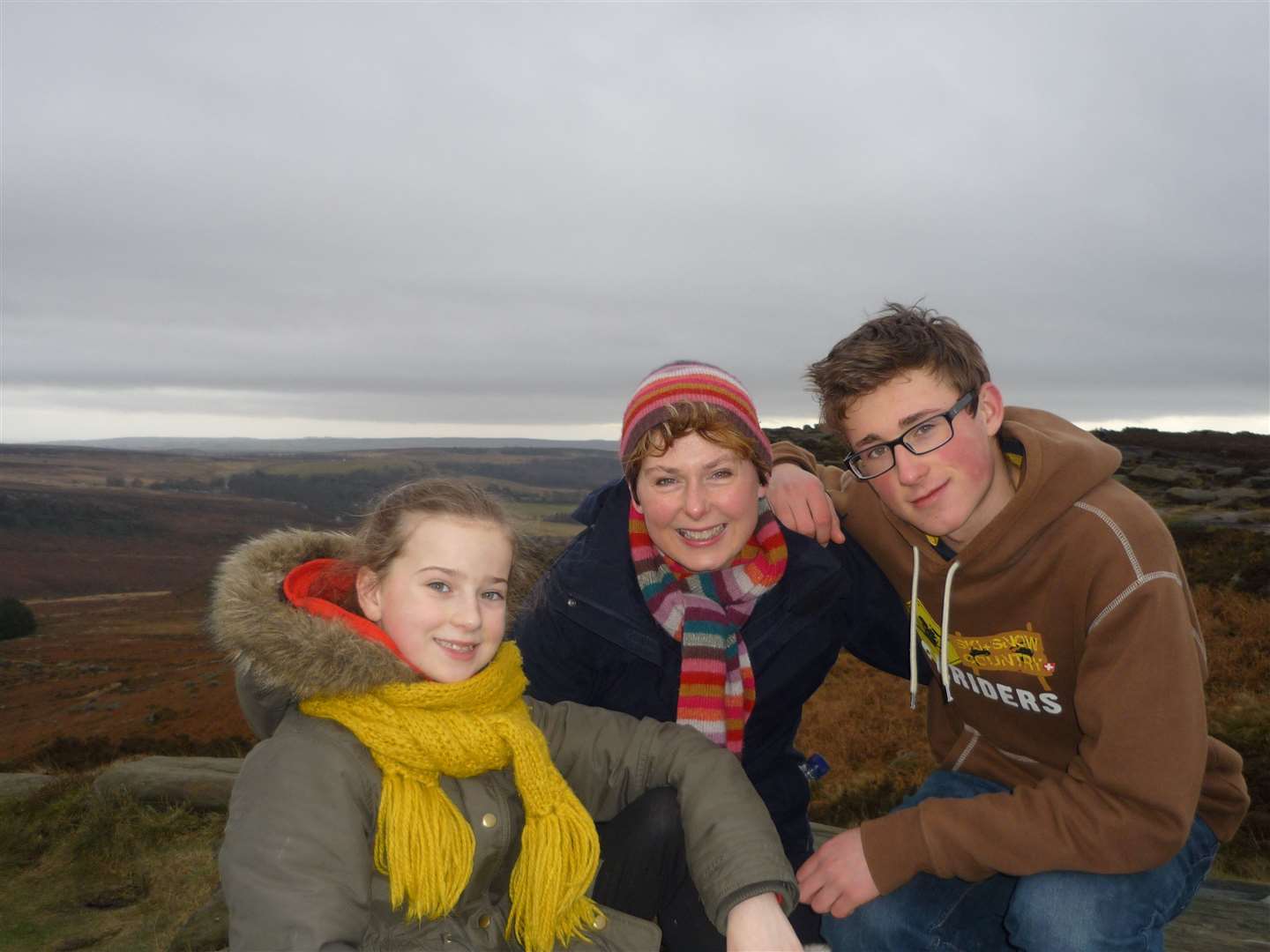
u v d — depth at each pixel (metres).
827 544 1.14
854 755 4.33
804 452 1.29
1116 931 0.85
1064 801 0.85
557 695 1.13
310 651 0.79
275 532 0.91
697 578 1.11
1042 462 0.91
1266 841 2.37
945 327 0.98
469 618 0.85
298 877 0.75
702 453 0.98
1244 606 5.24
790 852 1.12
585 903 0.86
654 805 0.91
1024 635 0.96
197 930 1.83
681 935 0.93
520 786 0.85
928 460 0.95
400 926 0.81
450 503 0.87
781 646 1.10
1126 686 0.84
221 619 0.81
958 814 0.88
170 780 2.61
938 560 1.02
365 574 0.90
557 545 1.19
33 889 2.14
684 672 1.07
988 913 0.98
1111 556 0.87
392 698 0.83
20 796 2.86
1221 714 3.86
